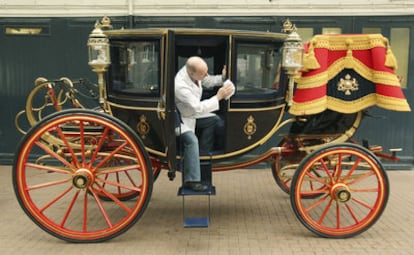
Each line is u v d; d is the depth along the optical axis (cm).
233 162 455
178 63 435
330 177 398
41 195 525
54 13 639
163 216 459
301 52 384
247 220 448
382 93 401
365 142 440
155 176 488
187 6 630
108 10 636
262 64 399
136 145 371
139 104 394
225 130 402
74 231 387
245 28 631
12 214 464
